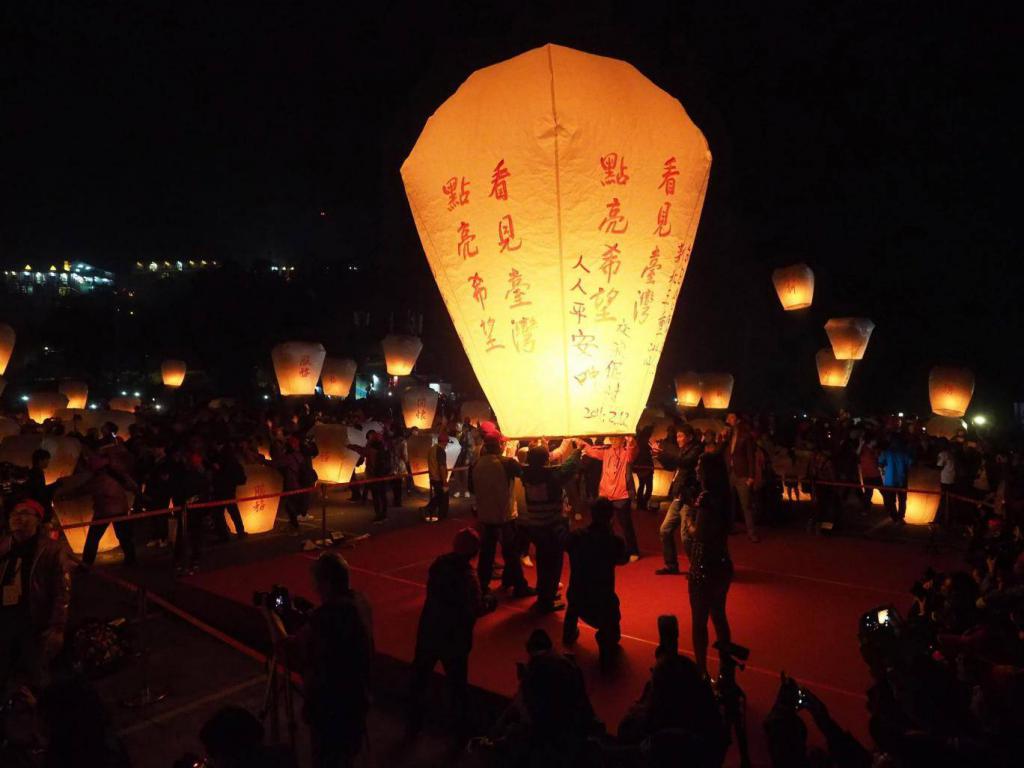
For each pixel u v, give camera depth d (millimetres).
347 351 43969
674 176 5820
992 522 7879
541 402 5891
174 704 6398
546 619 7676
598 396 5859
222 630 8445
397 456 16188
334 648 4484
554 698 3248
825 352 18141
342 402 26547
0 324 19016
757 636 7094
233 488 12242
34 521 6188
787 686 3816
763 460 12148
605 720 5387
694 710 3586
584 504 13000
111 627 6113
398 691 6582
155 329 45688
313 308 45938
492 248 5738
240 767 3123
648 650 6770
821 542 11102
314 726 4492
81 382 25203
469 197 5730
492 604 5781
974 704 4129
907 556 10219
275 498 12828
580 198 5559
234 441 13906
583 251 5648
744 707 4273
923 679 3561
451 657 5461
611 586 6367
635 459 13688
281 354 18031
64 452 13648
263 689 6711
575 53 5613
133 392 45719
